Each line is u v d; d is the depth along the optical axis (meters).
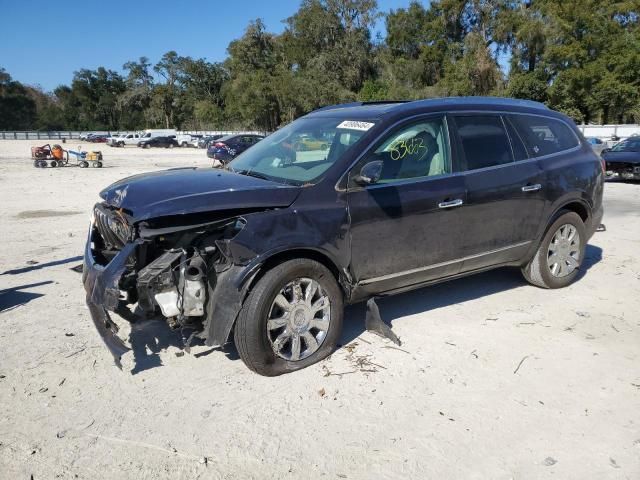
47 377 3.88
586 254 7.25
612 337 4.57
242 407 3.50
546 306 5.27
